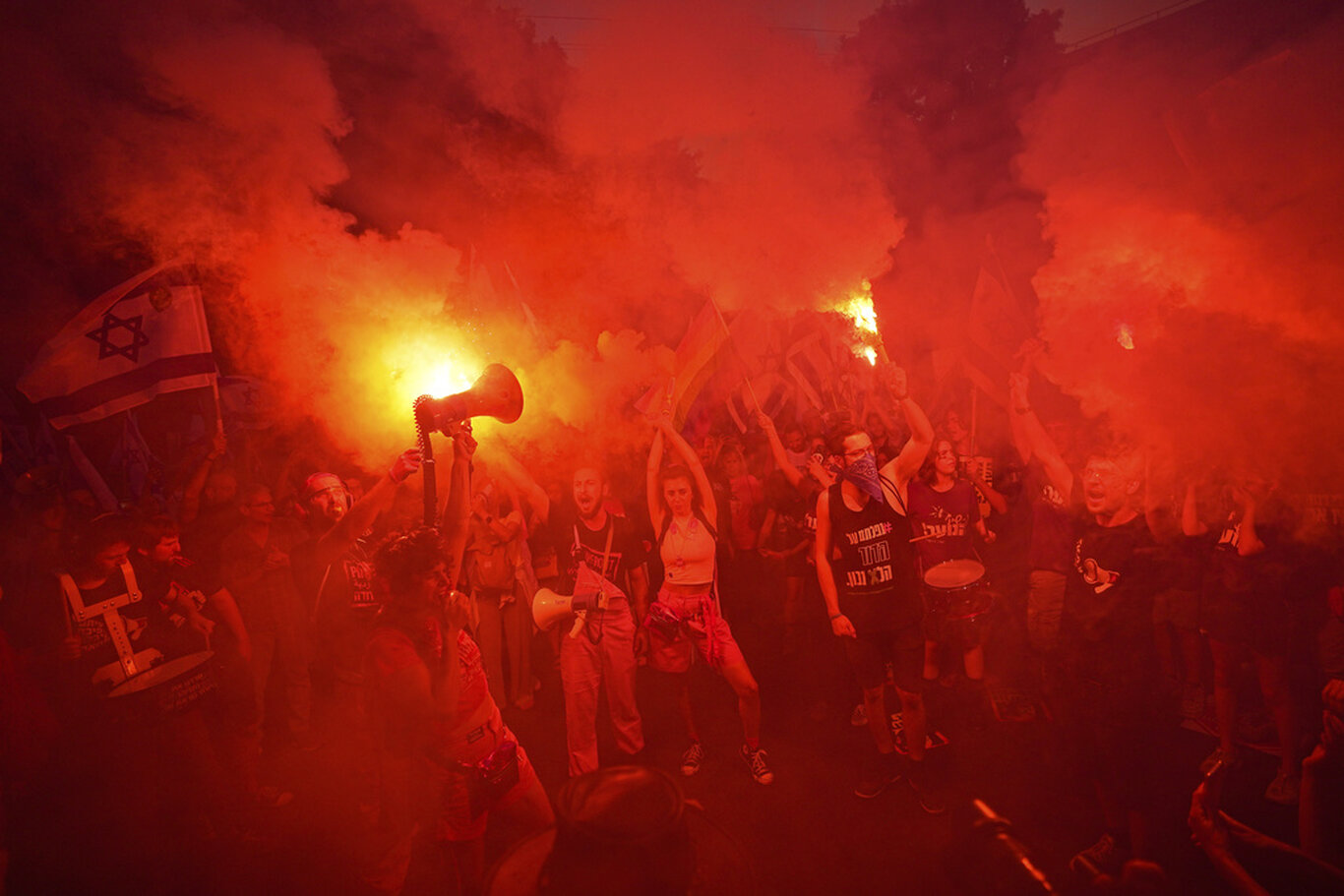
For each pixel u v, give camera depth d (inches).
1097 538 136.3
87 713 136.6
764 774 180.1
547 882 42.8
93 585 137.7
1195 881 130.2
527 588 223.5
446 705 110.0
